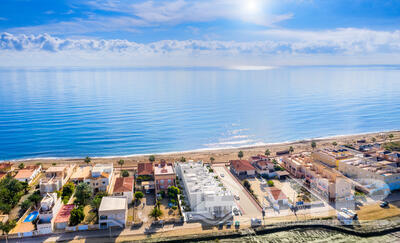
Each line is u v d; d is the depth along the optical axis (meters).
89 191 99.88
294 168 130.38
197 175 114.69
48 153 177.62
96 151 183.12
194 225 88.50
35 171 130.50
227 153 175.62
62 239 80.81
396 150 162.88
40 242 79.31
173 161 156.12
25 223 87.31
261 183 120.38
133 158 165.25
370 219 91.00
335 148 154.88
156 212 89.50
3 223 85.69
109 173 119.75
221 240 82.56
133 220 90.81
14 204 100.06
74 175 123.81
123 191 103.38
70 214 88.06
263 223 89.38
